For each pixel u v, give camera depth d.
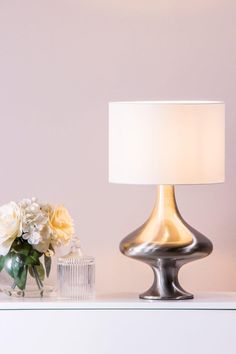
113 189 3.05
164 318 2.64
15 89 3.04
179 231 2.68
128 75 3.04
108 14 3.04
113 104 2.65
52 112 3.05
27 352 2.65
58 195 3.05
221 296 2.79
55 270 2.78
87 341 2.65
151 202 3.05
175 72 3.04
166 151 2.58
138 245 2.67
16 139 3.05
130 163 2.60
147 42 3.03
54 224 2.74
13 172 3.05
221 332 2.63
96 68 3.04
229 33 3.03
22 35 3.04
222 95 3.04
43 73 3.04
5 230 2.68
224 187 3.04
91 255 3.05
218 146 2.63
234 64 3.03
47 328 2.65
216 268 3.05
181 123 2.57
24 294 2.74
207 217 3.04
